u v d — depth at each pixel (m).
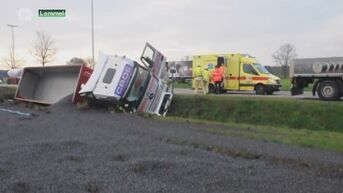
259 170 8.05
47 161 8.38
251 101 20.48
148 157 8.80
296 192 6.67
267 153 9.80
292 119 18.86
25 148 9.50
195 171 7.66
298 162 8.86
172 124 15.30
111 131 12.84
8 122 14.60
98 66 19.25
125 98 19.19
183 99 22.38
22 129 12.85
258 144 11.16
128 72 19.06
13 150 9.38
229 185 6.91
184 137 11.98
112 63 19.17
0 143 10.41
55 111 18.19
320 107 18.55
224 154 9.73
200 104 21.70
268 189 6.77
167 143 10.89
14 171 7.55
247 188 6.79
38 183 6.77
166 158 8.70
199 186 6.80
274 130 15.45
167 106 21.97
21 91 22.38
